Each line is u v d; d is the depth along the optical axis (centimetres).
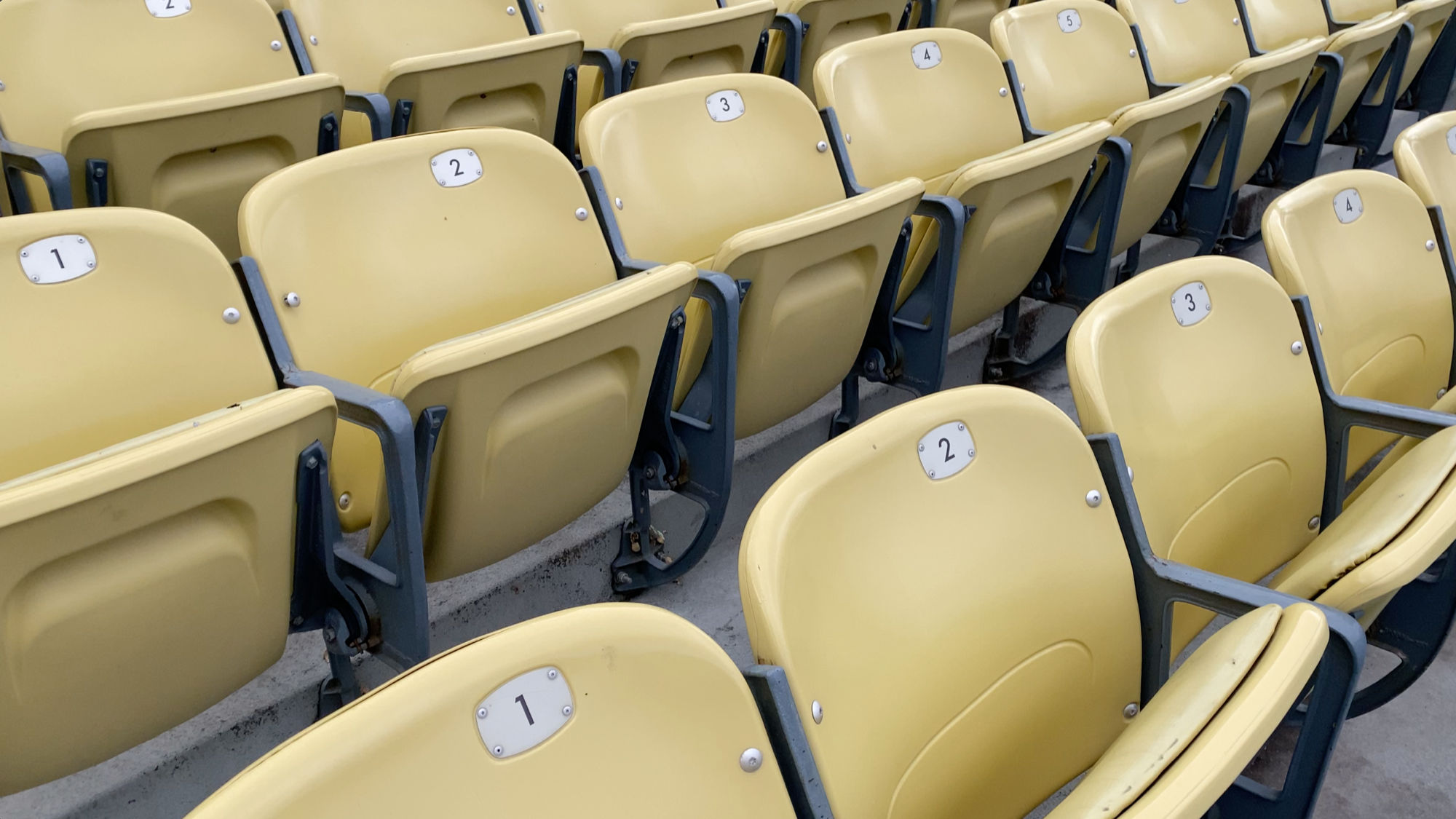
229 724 161
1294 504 179
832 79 249
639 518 206
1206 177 323
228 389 154
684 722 89
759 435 245
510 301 188
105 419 145
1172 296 159
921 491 120
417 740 77
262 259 161
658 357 178
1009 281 249
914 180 196
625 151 206
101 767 152
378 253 174
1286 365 174
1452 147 246
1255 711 93
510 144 189
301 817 72
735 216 221
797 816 99
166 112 199
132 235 148
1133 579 138
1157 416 153
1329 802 178
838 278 197
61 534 101
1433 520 131
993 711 126
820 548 108
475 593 191
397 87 244
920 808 119
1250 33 408
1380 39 370
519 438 148
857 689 109
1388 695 178
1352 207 207
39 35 239
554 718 83
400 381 130
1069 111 315
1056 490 131
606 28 344
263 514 120
